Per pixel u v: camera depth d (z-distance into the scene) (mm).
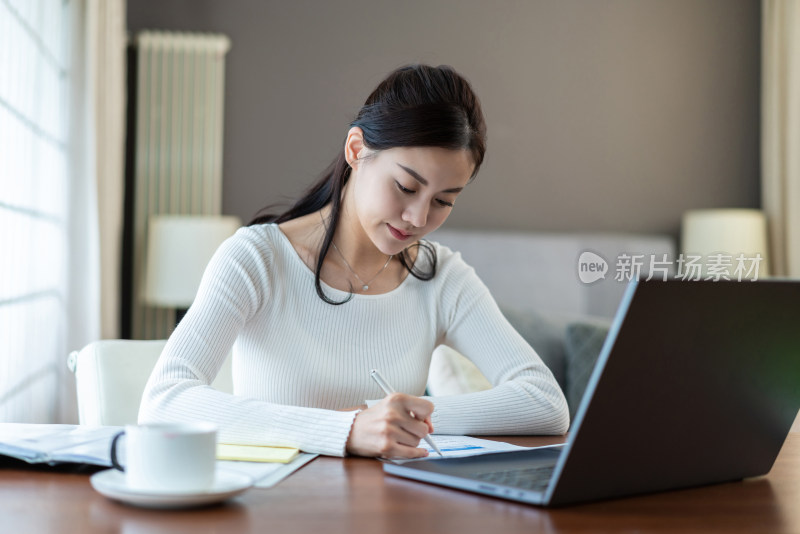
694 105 4645
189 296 3670
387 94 1274
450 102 1236
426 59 4375
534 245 4242
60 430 988
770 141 4570
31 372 2799
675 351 764
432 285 1578
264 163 4211
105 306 3492
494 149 4453
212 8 4164
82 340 3246
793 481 939
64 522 669
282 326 1431
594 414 724
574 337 2961
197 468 727
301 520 691
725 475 905
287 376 1412
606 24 4566
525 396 1344
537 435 1349
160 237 3707
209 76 4090
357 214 1409
